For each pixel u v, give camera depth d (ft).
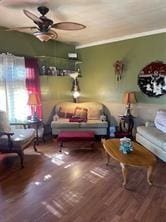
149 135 12.94
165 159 11.46
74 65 20.04
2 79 14.32
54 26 10.36
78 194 9.10
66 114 17.78
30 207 8.21
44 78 17.74
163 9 11.33
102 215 7.72
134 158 9.69
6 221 7.43
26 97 15.92
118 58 17.78
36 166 12.01
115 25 14.15
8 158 13.25
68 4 10.40
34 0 9.87
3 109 14.56
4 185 9.91
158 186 9.79
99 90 19.26
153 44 15.74
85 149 14.85
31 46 16.55
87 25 13.99
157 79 15.80
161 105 15.92
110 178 10.55
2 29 14.30
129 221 7.38
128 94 16.26
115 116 18.54
